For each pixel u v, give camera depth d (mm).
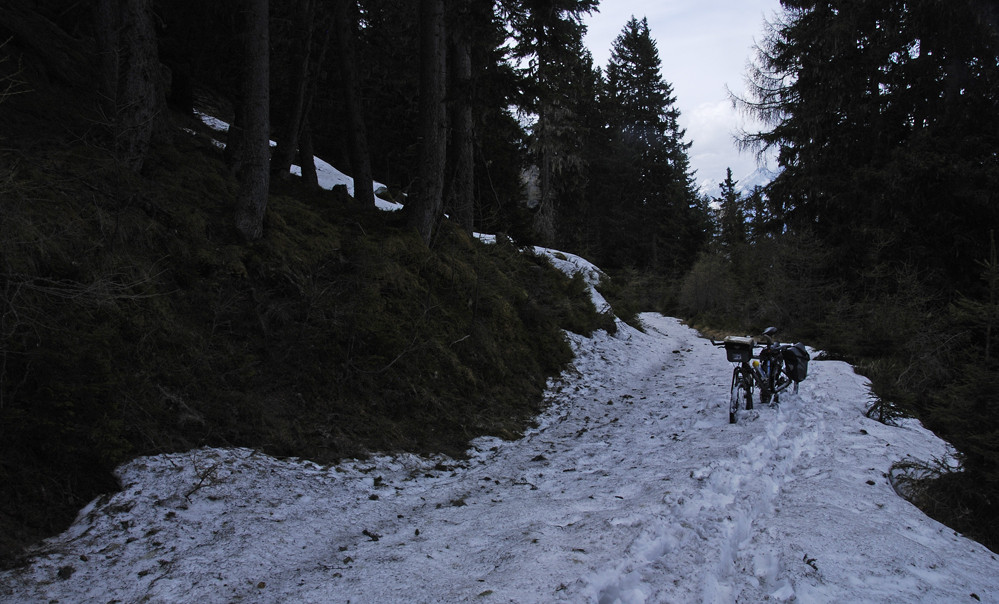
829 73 20719
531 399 10266
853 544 3875
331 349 7703
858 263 20953
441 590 3213
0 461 4043
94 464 4570
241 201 8320
